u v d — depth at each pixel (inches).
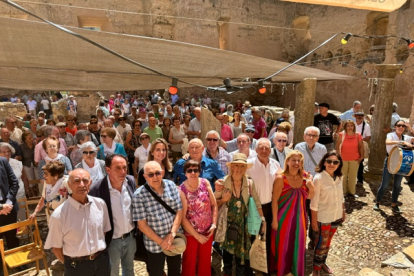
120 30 671.1
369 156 269.1
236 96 700.0
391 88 250.8
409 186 246.2
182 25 660.7
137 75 178.7
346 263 151.2
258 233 127.6
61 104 538.0
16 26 122.1
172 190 114.6
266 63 184.2
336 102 628.4
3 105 424.8
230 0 683.4
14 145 203.8
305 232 131.6
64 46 136.3
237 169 122.0
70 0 621.3
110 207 109.7
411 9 468.4
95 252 101.3
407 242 165.8
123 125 287.6
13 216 152.4
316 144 169.5
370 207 210.4
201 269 127.6
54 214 97.5
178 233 117.0
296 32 727.7
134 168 211.8
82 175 98.0
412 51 388.8
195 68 174.1
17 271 147.2
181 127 281.7
